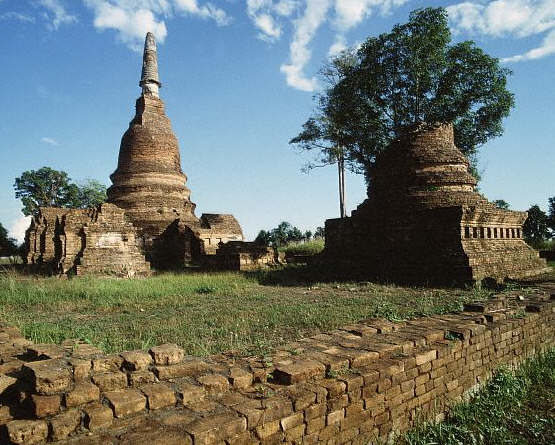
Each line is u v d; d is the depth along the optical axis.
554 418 4.84
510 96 24.14
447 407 4.95
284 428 3.36
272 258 25.98
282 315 9.47
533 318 7.06
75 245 21.47
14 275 20.12
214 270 24.88
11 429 2.66
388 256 18.02
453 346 5.15
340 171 30.62
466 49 23.92
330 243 20.91
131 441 2.76
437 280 15.56
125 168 31.80
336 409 3.75
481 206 16.33
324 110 27.48
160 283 16.33
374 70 24.84
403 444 4.20
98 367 3.46
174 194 32.09
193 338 7.22
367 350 4.53
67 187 53.56
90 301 12.16
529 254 18.75
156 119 33.16
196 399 3.36
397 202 18.62
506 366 6.08
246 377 3.72
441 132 19.81
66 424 2.81
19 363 3.96
